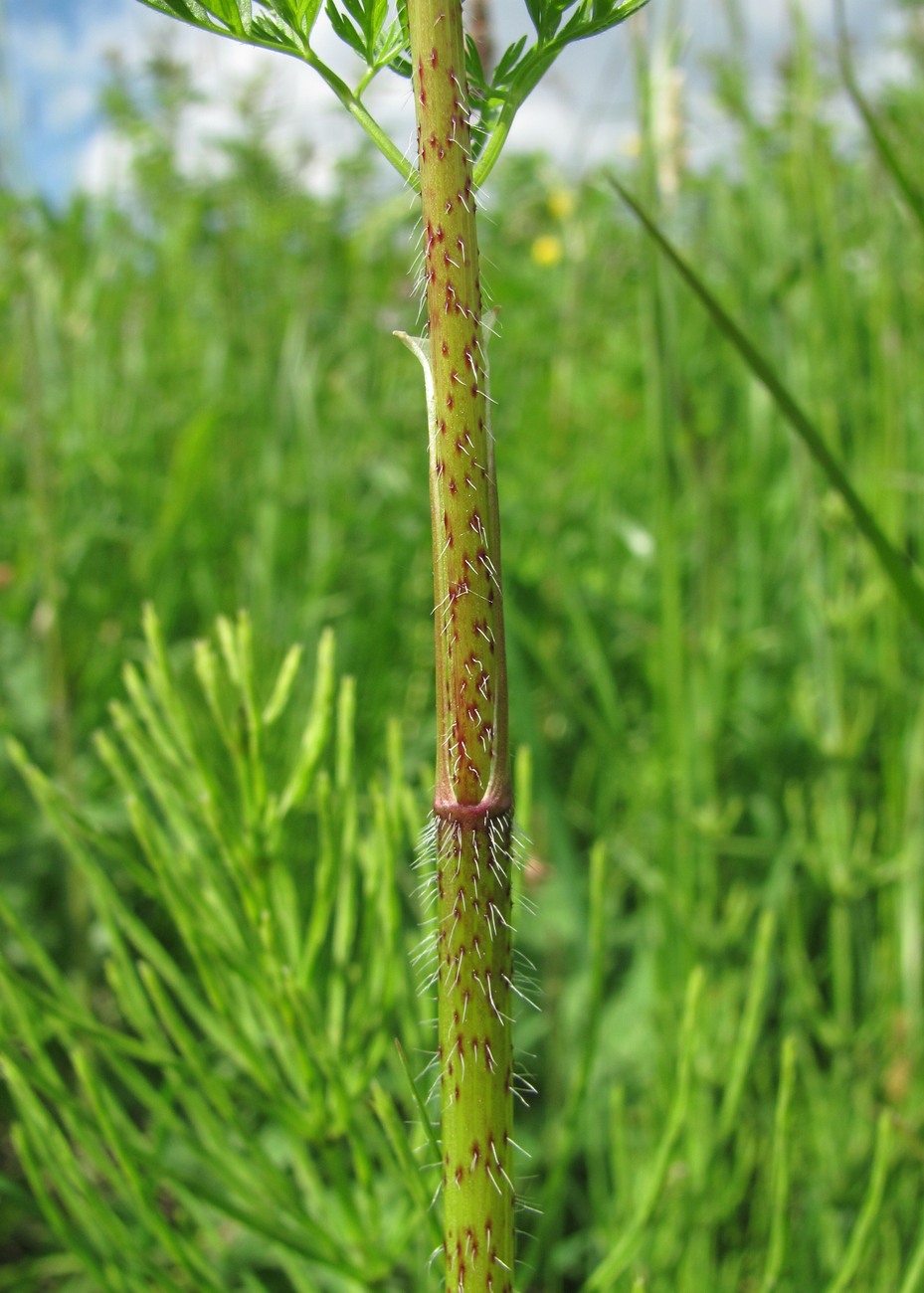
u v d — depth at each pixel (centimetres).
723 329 12
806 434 12
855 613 23
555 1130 22
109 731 31
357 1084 12
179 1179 12
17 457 37
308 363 37
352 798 12
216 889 13
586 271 45
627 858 23
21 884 27
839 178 30
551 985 22
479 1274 8
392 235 46
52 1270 21
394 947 12
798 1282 19
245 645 12
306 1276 14
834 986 24
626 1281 15
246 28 7
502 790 8
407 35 7
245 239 47
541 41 7
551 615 34
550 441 44
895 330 24
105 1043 12
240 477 40
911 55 31
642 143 22
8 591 35
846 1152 20
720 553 26
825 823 22
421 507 37
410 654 36
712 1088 19
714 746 24
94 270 41
